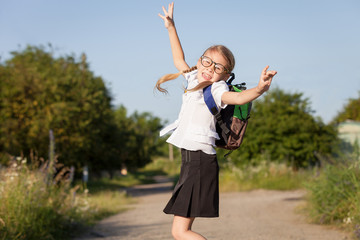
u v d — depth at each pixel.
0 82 21.27
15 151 20.02
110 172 37.59
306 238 6.00
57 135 20.70
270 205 11.57
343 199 7.43
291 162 21.88
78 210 8.73
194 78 3.07
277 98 22.88
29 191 6.47
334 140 22.06
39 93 21.02
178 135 2.88
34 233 6.09
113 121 30.30
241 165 21.64
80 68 24.83
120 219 9.92
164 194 21.61
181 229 2.77
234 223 8.23
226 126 2.81
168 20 3.67
